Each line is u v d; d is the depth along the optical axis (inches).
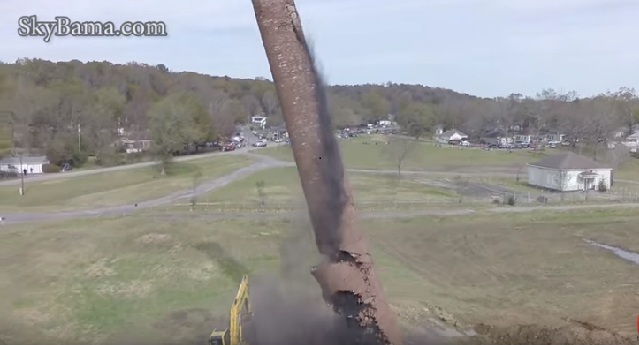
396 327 499.8
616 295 962.1
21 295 959.0
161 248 1295.5
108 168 3097.9
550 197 2107.5
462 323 812.0
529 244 1363.2
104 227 1546.5
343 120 4207.7
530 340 749.3
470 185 2501.2
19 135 3080.7
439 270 1149.1
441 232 1497.3
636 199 2023.9
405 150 3228.3
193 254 1235.2
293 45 450.9
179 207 1895.9
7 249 1279.5
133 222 1619.1
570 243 1370.6
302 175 460.1
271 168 3078.2
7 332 788.0
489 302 928.9
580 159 2397.9
